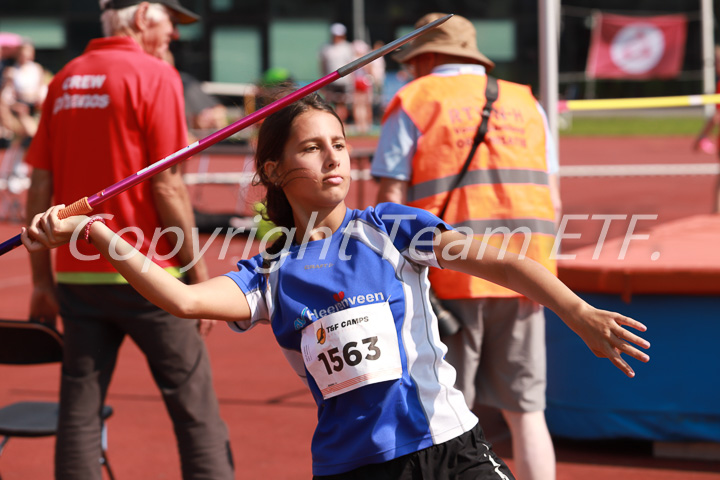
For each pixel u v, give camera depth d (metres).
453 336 11.34
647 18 79.69
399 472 7.71
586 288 13.99
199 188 42.59
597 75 80.69
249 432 15.62
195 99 33.72
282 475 13.73
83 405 10.92
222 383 18.53
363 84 72.19
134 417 16.58
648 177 49.88
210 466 11.05
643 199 41.19
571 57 92.81
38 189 11.55
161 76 10.90
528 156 11.45
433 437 7.74
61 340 11.05
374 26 86.00
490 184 11.27
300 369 8.20
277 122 7.92
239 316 7.92
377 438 7.66
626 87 94.12
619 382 14.05
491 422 16.02
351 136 70.38
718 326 13.58
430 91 11.43
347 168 7.98
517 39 85.81
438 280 11.22
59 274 11.05
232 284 7.94
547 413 14.65
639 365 13.93
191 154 7.55
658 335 13.80
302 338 7.92
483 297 11.13
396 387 7.72
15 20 83.12
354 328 7.73
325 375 7.82
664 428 13.90
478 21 85.56
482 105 11.38
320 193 7.87
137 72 10.84
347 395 7.79
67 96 11.10
